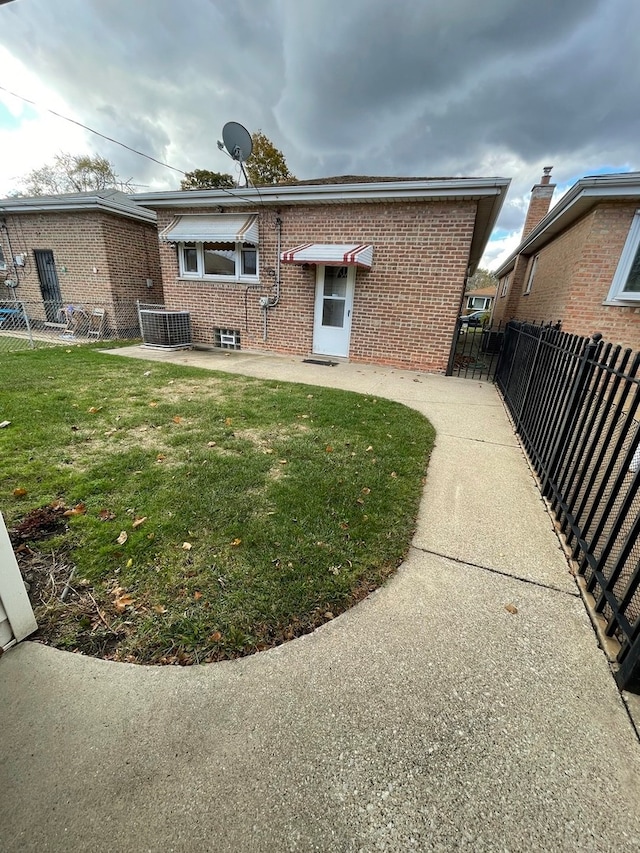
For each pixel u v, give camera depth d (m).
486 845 1.16
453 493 3.30
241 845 1.14
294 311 9.23
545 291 10.70
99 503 2.82
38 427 4.17
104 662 1.69
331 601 2.06
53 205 11.01
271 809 1.22
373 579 2.24
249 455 3.71
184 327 10.04
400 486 3.29
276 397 5.72
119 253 11.71
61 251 11.84
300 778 1.31
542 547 2.64
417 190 7.11
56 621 1.87
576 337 3.32
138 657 1.72
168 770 1.31
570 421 3.15
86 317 12.09
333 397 5.88
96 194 12.44
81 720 1.46
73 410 4.75
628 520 2.89
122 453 3.65
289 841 1.15
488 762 1.38
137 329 12.57
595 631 1.98
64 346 9.84
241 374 7.27
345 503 2.97
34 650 1.73
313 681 1.65
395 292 8.18
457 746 1.43
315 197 7.76
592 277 7.50
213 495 2.97
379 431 4.54
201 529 2.57
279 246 8.85
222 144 9.02
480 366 9.80
